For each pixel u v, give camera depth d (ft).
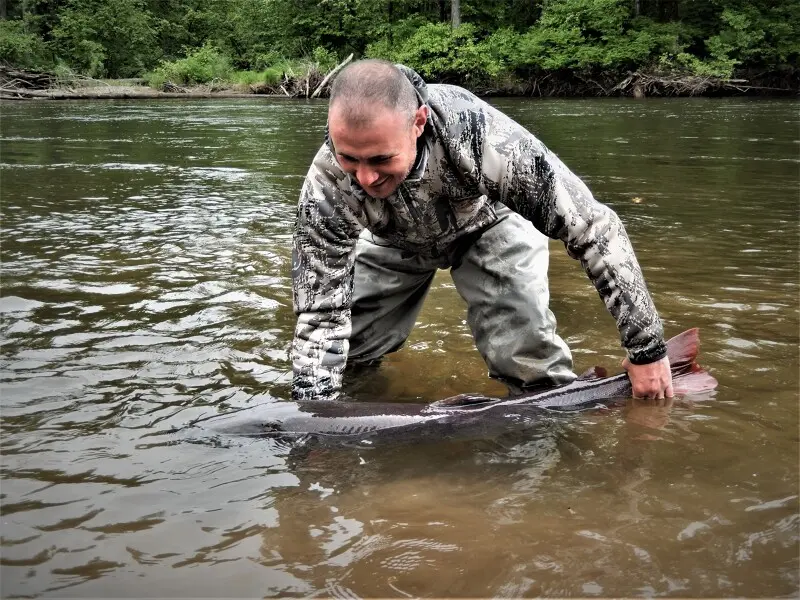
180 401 10.26
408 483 8.22
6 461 8.48
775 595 6.11
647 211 23.91
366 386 11.27
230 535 7.10
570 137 48.34
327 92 98.27
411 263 11.31
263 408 9.52
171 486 8.05
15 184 29.86
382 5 115.96
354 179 9.17
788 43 97.96
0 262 17.25
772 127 53.93
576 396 10.27
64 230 21.01
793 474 8.18
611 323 13.73
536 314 10.74
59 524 7.25
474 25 114.32
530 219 9.22
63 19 113.60
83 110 73.15
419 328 13.76
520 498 7.83
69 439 9.07
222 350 12.13
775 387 10.59
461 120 8.77
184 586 6.31
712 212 23.62
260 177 32.35
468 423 9.69
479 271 10.92
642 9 113.39
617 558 6.66
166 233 20.70
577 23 103.30
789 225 21.44
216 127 56.44
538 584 6.31
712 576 6.37
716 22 105.19
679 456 8.68
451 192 9.37
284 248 18.99
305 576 6.45
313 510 7.60
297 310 10.18
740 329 12.89
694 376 10.65
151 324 13.26
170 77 105.70
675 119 61.62
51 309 13.94
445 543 6.95
